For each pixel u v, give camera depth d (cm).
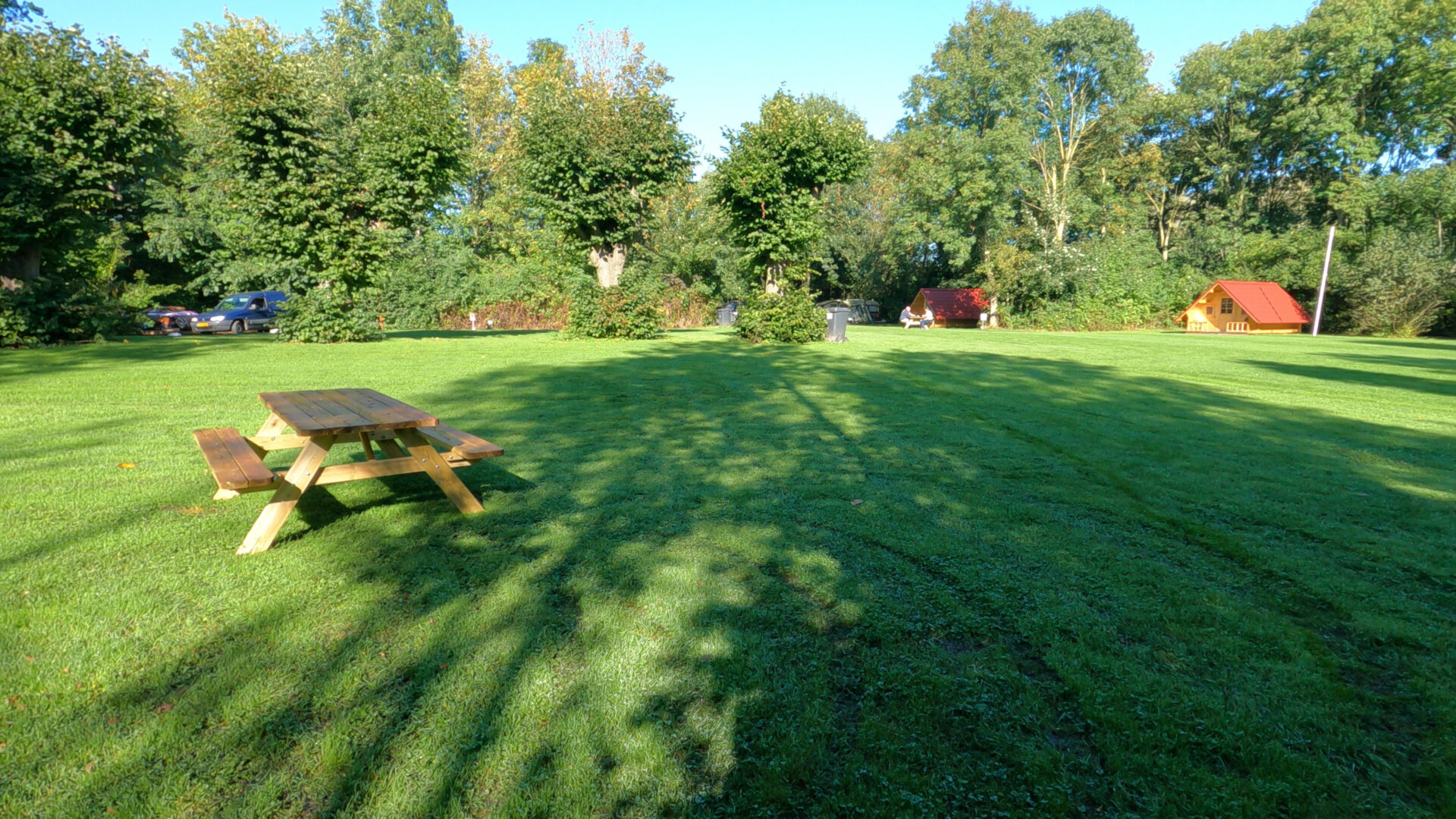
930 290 4847
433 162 1950
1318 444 727
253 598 325
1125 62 4644
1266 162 5347
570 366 1331
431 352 1584
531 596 334
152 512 442
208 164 3325
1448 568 398
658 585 350
